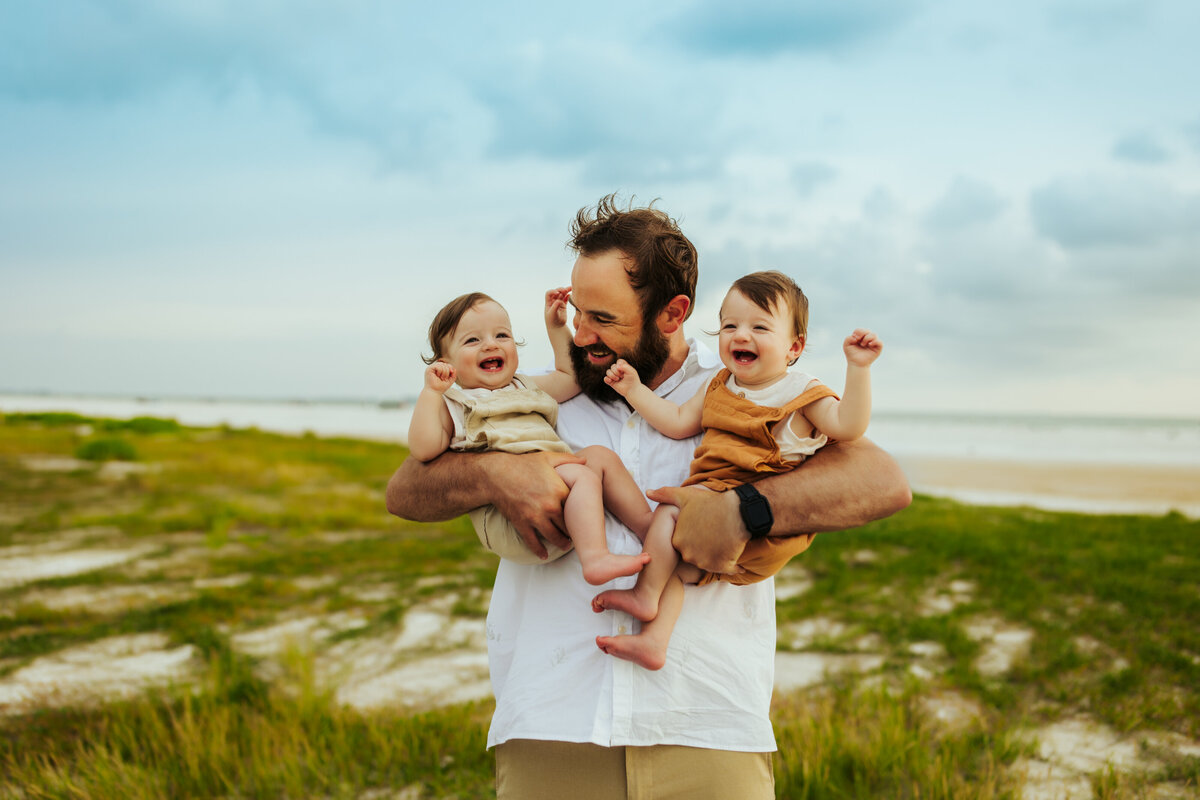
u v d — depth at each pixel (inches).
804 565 359.3
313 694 192.2
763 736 68.6
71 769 159.5
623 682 67.1
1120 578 318.3
